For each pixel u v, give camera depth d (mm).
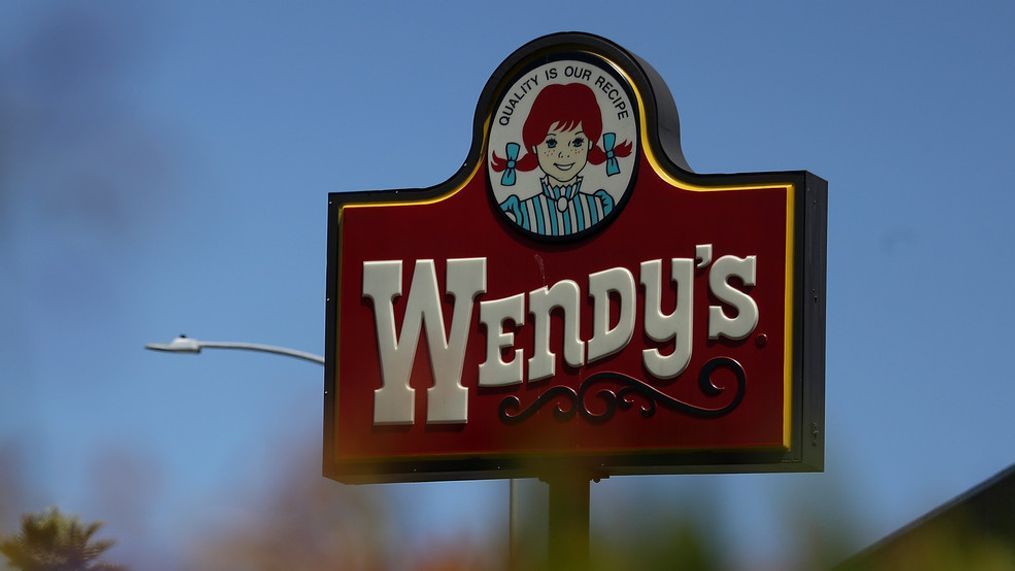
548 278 13422
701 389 12820
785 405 12594
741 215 12969
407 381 13641
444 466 13391
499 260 13602
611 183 13359
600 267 13297
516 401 13305
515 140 13719
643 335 13070
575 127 13555
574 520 12969
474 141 13844
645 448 12875
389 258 13906
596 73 13547
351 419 13742
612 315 13203
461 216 13789
